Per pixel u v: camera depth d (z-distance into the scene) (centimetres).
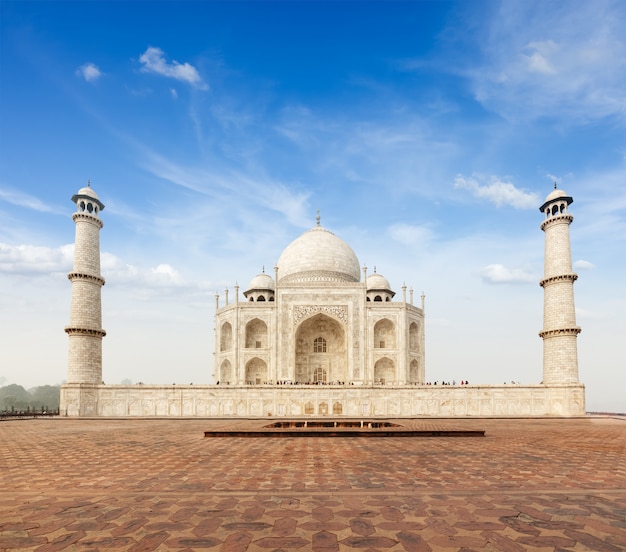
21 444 3098
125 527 1184
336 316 9731
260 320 9788
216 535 1124
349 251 11756
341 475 1848
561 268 7931
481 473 1891
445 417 6644
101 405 7325
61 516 1280
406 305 9950
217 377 10194
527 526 1188
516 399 7325
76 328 7500
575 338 7650
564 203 8081
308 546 1052
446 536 1115
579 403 7200
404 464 2117
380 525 1197
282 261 11719
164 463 2184
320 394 7331
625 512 1312
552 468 2014
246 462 2194
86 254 7844
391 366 9838
